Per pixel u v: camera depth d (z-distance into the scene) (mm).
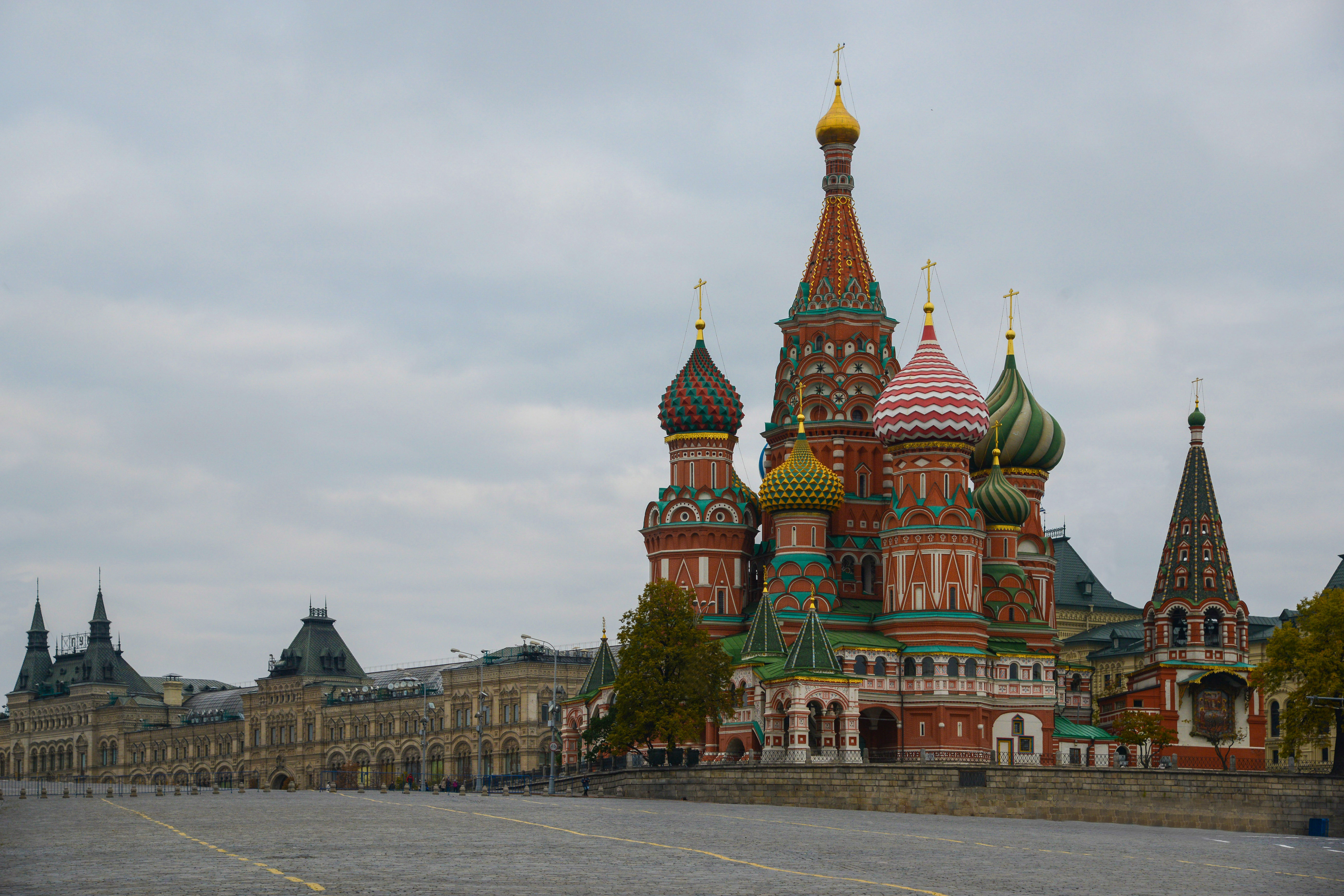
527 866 48281
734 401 169250
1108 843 74188
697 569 165125
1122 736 168500
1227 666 175375
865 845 63250
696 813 90125
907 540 156875
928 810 118062
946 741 151625
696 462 168125
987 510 167500
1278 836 109062
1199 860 63812
